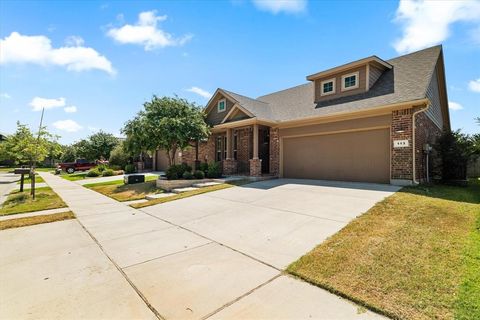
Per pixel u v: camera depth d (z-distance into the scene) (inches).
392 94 374.0
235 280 118.0
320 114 425.7
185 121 496.4
